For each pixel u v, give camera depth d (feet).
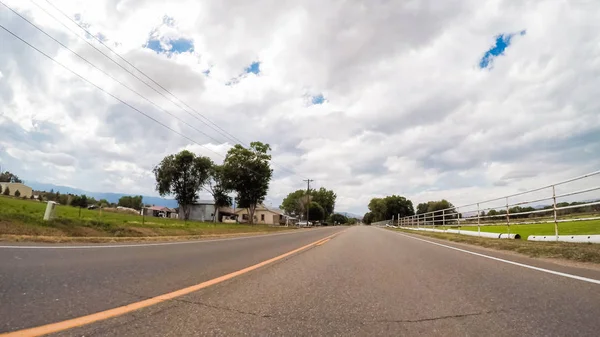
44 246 25.63
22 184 214.07
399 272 18.28
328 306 11.05
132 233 47.11
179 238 49.57
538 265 20.76
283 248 34.27
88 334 7.75
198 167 194.29
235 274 16.99
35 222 36.94
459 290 13.52
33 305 9.76
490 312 10.29
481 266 20.54
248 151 191.42
